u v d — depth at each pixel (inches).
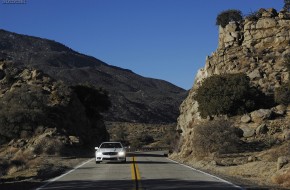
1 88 2461.9
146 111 7052.2
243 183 714.2
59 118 2241.6
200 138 1338.6
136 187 649.6
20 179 887.7
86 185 682.8
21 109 2102.6
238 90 1587.1
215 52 2071.9
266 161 1018.7
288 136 1328.7
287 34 1957.4
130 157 1688.0
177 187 647.8
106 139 3100.4
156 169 1017.5
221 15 2181.3
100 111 3110.2
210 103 1604.3
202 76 2122.3
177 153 1668.3
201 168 1090.7
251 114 1487.5
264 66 1840.6
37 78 2556.6
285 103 1551.4
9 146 1961.1
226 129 1343.5
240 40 2054.6
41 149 1840.6
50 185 692.1
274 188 647.8
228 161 1165.7
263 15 2050.9
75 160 1471.5
